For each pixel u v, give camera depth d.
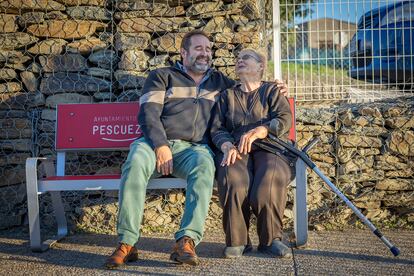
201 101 3.98
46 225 4.58
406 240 3.98
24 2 4.60
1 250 3.92
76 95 4.62
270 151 3.78
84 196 4.53
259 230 3.66
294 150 3.69
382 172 4.43
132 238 3.47
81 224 4.46
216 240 4.11
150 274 3.31
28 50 4.61
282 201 3.62
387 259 3.53
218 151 3.83
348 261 3.50
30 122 4.62
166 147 3.68
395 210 4.46
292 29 6.01
